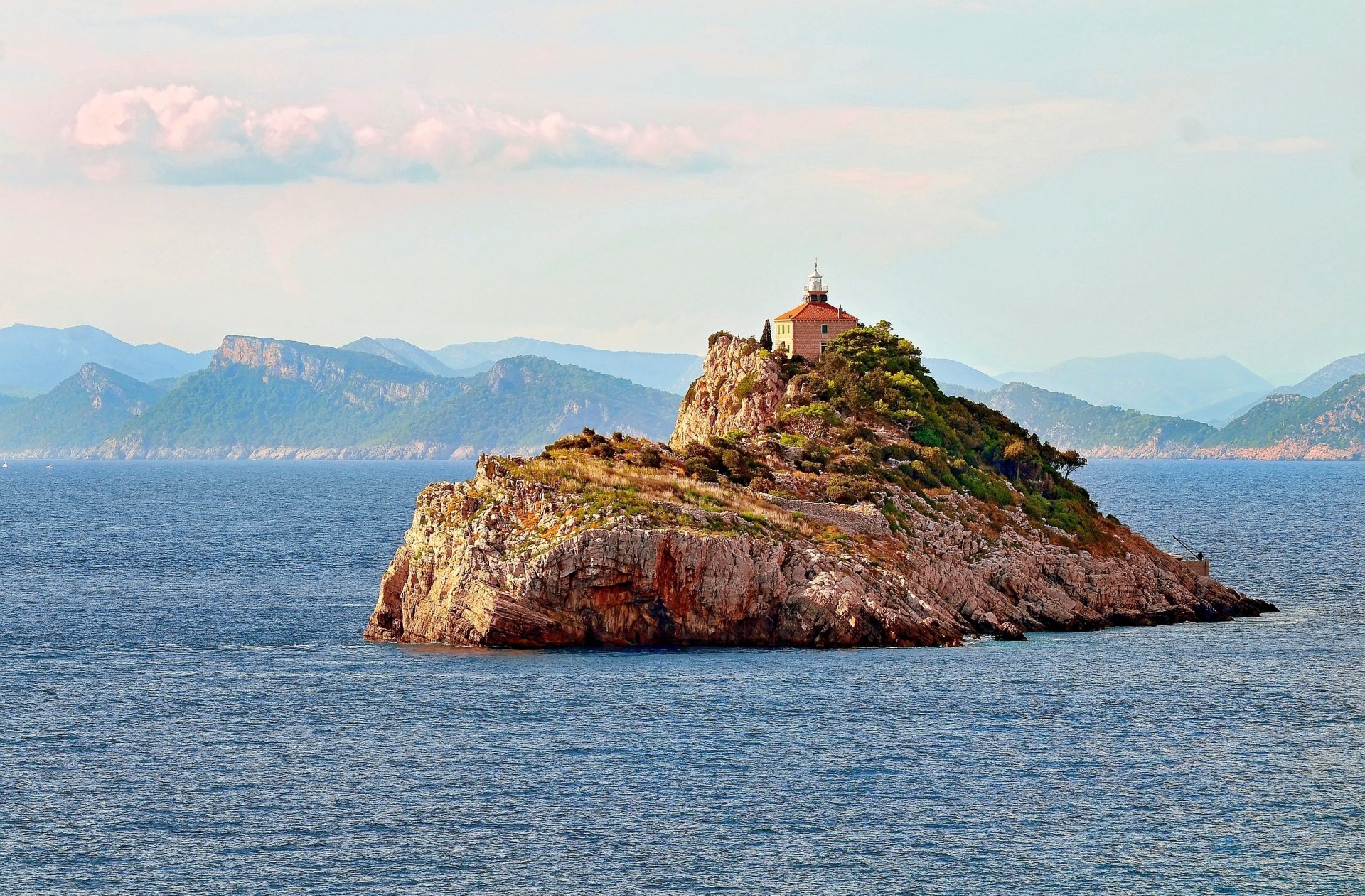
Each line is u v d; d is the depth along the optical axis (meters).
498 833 132.75
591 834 132.50
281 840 130.75
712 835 132.62
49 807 139.00
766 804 141.00
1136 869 125.75
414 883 121.38
